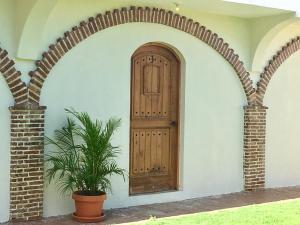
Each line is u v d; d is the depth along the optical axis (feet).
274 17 27.73
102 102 24.12
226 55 28.35
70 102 23.16
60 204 22.95
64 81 22.94
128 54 24.81
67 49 22.88
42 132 22.20
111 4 24.08
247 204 25.96
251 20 29.12
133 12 24.66
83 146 22.20
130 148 25.59
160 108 26.66
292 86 31.53
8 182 21.58
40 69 22.13
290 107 31.53
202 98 27.63
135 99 25.70
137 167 25.93
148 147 26.30
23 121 21.74
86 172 21.93
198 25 27.12
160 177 26.81
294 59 31.53
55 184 22.77
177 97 27.25
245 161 29.48
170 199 26.55
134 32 24.97
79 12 23.20
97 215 21.95
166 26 26.02
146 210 24.25
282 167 31.32
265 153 30.40
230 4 24.88
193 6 25.53
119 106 24.67
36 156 22.08
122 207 24.88
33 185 22.03
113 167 22.81
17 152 21.65
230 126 28.91
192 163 27.35
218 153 28.43
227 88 28.68
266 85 30.12
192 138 27.30
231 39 28.60
